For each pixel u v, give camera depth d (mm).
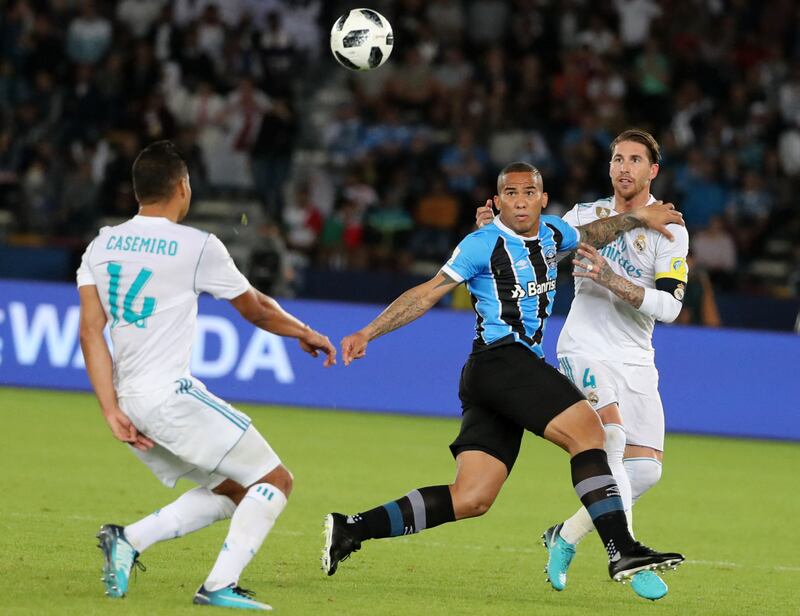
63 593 19547
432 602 20594
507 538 28047
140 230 18953
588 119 70312
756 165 70812
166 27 72438
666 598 22156
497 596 21516
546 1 75125
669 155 69312
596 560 26078
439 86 72250
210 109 69625
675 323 54156
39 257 60375
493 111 71125
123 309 18734
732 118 72250
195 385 18969
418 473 37219
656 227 23500
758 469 42094
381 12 75875
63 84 71625
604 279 22656
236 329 52688
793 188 69000
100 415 46688
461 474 21250
